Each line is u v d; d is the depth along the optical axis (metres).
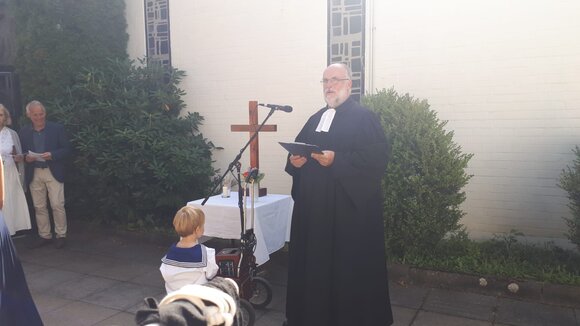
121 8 6.49
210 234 4.29
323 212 2.99
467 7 4.68
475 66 4.69
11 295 2.90
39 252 5.45
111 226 6.09
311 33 5.45
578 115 4.36
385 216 4.35
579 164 3.97
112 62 6.20
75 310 3.91
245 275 3.67
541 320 3.55
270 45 5.69
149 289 4.35
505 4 4.52
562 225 4.52
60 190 5.54
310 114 5.54
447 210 4.30
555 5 4.35
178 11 6.24
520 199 4.65
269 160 5.81
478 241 4.84
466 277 4.09
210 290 1.21
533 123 4.52
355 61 5.26
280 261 4.91
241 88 5.93
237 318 1.26
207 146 6.09
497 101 4.63
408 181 4.27
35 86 6.03
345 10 5.27
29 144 5.43
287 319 3.21
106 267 4.94
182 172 5.60
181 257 2.97
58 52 5.97
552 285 3.81
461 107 4.78
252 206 4.00
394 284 4.27
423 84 4.93
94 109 5.88
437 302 3.90
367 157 2.96
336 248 2.98
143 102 5.93
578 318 3.56
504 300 3.89
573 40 4.32
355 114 3.08
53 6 5.90
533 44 4.45
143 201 5.82
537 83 4.47
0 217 2.90
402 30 4.97
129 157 5.68
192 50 6.20
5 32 6.48
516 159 4.62
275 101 5.73
